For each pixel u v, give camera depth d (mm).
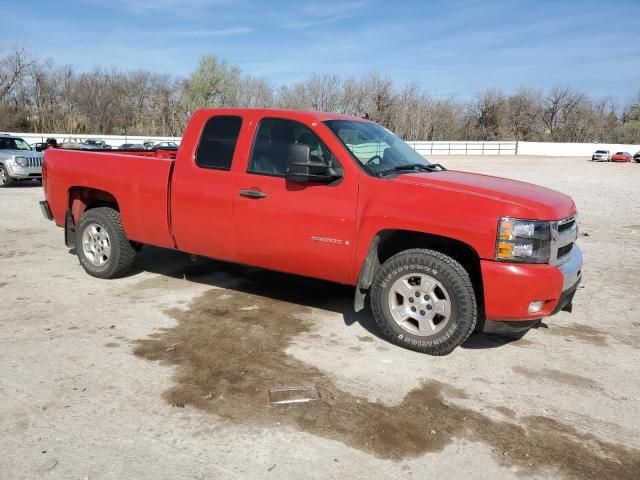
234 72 66250
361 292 4414
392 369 3947
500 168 38562
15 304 5125
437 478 2725
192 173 5039
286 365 3959
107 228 5781
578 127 97562
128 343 4273
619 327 4992
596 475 2793
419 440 3055
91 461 2762
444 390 3654
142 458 2803
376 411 3348
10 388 3479
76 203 6172
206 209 4965
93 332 4477
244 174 4750
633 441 3117
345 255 4336
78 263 6750
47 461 2746
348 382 3723
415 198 4055
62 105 70750
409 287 4191
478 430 3178
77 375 3689
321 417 3256
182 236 5219
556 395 3641
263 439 3008
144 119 74250
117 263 5836
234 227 4836
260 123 4785
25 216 10461
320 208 4383
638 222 11695
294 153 4246
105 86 72500
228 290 5758
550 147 73750
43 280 5953
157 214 5332
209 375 3762
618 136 97250
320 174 4285
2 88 64625
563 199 4348
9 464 2713
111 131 72562
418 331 4207
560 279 3861
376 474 2738
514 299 3791
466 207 3893
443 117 89062
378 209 4129
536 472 2803
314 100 72188
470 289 3963
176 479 2648
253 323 4805
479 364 4098
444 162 47562
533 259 3793
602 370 4055
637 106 99750
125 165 5535
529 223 3777
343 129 4660
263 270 6609
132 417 3188
